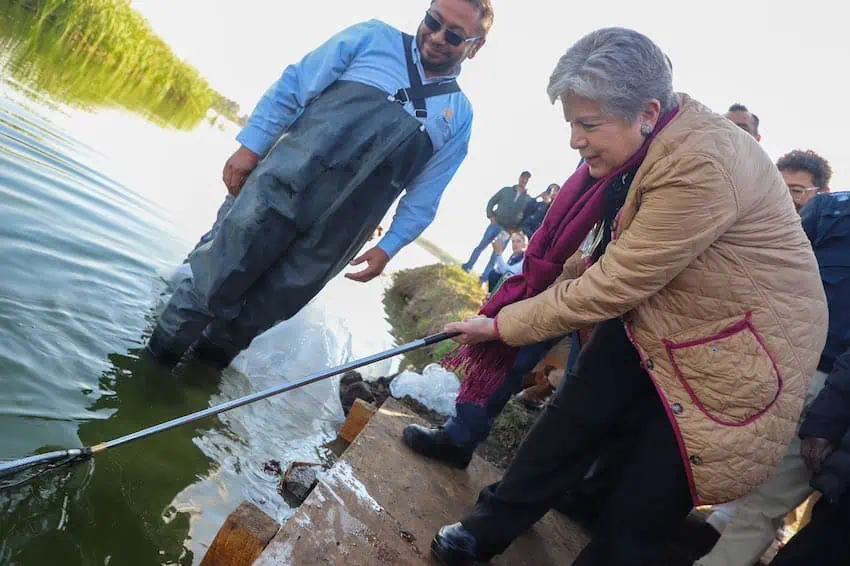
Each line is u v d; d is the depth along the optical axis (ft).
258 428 12.59
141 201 21.42
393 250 12.35
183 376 12.86
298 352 16.55
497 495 7.76
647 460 6.75
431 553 8.09
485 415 10.28
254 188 11.26
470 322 8.02
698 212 5.88
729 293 6.15
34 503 8.01
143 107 45.27
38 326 11.51
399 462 9.93
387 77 11.16
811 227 10.16
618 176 6.98
